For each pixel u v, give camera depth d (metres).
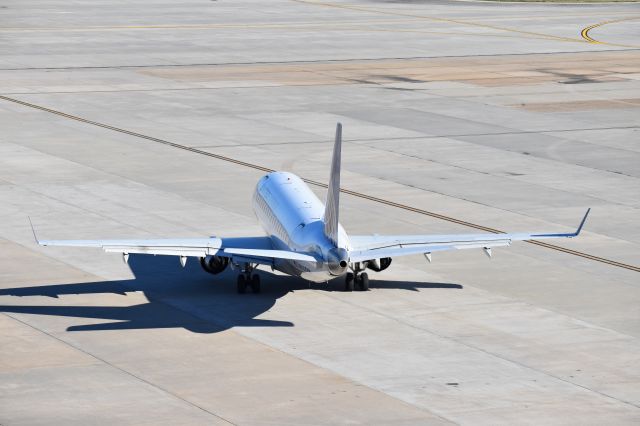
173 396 126.25
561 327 154.00
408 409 124.12
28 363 135.38
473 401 127.00
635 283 175.62
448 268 182.62
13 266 176.00
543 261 187.25
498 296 167.62
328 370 135.62
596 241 199.88
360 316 157.00
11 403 123.00
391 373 135.25
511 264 185.25
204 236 196.00
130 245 155.12
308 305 161.75
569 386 132.38
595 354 143.50
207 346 143.00
